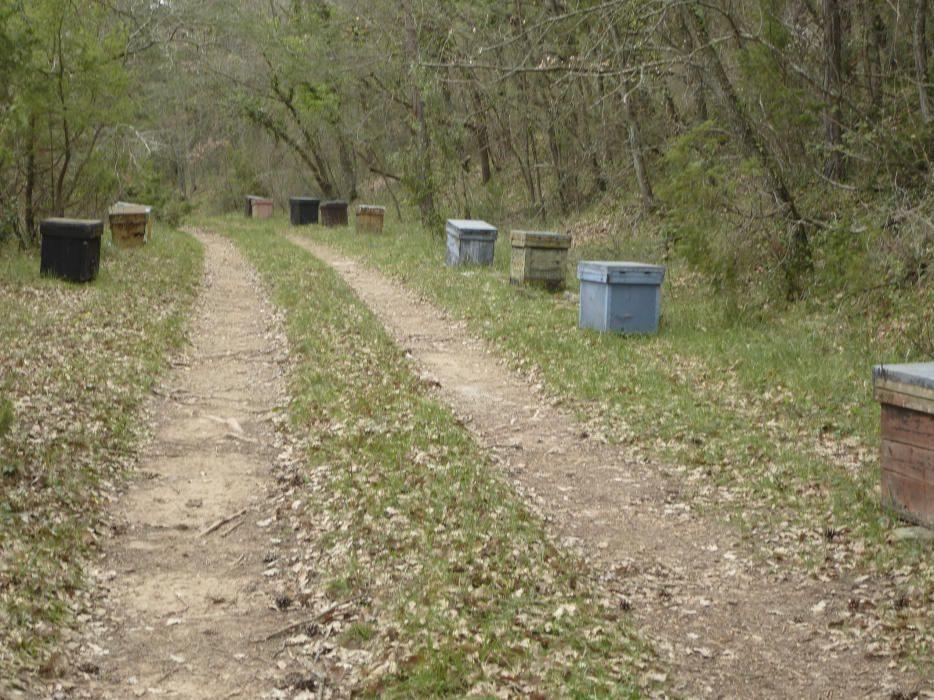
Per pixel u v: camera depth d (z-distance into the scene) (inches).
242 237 1510.8
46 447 410.0
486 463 430.0
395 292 925.2
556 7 1135.6
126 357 591.8
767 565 335.6
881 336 604.1
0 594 280.7
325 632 280.4
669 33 844.6
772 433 470.9
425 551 326.6
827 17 759.1
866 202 699.4
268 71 1969.7
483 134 1705.2
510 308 787.4
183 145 2306.8
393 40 1544.0
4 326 638.5
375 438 452.4
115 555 334.0
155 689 250.7
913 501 352.8
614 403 525.7
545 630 276.8
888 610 297.9
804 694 255.9
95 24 1091.9
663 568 334.0
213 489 400.5
